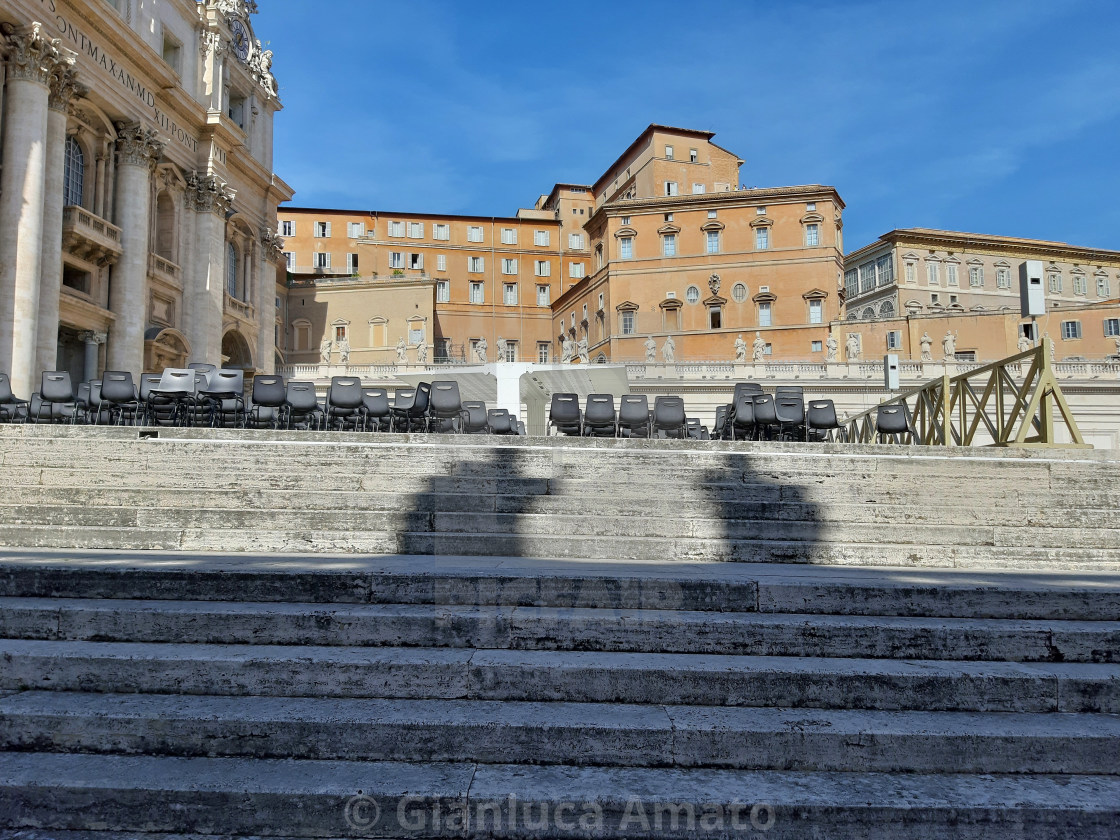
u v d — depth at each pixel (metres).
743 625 4.92
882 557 7.56
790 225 57.09
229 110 46.91
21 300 26.89
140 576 5.45
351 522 7.71
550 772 3.92
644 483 8.71
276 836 3.60
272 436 10.55
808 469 9.12
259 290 48.59
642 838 3.57
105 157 34.00
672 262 58.47
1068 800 3.66
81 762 3.94
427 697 4.47
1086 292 69.56
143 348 35.16
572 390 17.45
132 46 34.25
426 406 14.87
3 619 4.99
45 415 16.33
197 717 4.09
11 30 27.64
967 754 4.02
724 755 4.03
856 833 3.58
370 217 73.69
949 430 13.64
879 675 4.46
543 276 76.94
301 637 4.93
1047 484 8.98
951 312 52.94
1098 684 4.44
